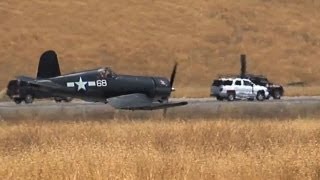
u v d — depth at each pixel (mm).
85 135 69188
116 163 40188
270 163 41344
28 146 59750
